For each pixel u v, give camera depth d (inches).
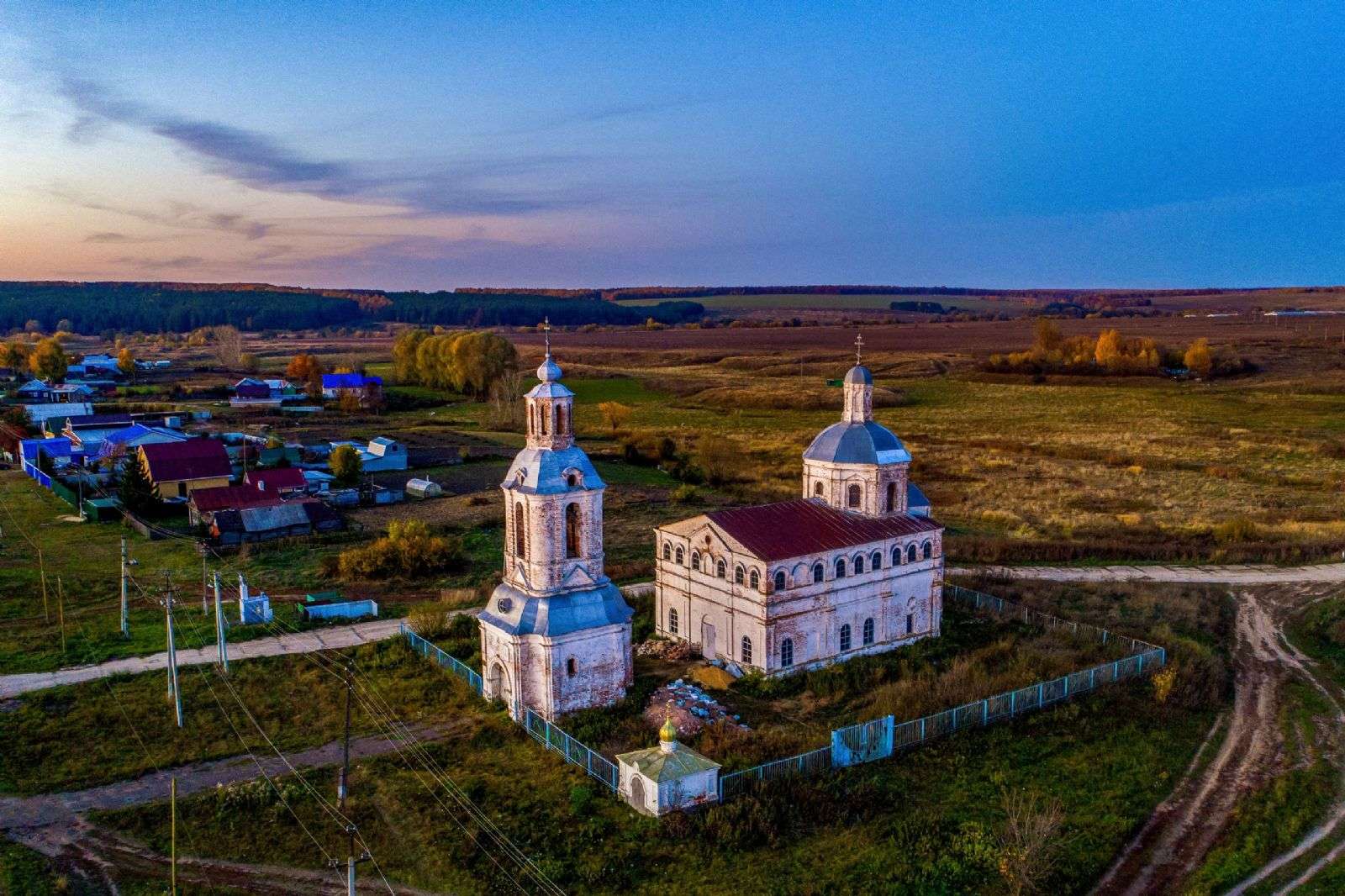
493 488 4603.8
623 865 1477.6
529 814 1622.8
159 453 4104.3
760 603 2198.6
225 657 2246.6
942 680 2161.7
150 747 1863.9
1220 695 2185.0
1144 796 1727.4
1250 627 2694.4
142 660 2301.9
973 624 2659.9
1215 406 7219.5
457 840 1546.5
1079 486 4697.3
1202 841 1598.2
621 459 5374.0
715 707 2049.7
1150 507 4227.4
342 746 1877.5
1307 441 5629.9
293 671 2258.9
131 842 1547.7
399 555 3122.5
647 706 2047.2
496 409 6973.4
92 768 1779.0
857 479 2465.6
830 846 1531.7
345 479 4495.6
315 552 3378.4
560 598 1975.9
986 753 1861.5
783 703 2121.1
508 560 2047.2
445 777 1753.2
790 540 2278.5
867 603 2397.9
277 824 1601.9
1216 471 4911.4
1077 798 1707.7
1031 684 2133.4
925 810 1643.7
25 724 1942.7
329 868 1486.2
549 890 1417.3
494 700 2055.9
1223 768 1852.9
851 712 2070.6
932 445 5905.5
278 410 7017.7
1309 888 1469.0
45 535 3543.3
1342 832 1630.2
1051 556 3398.1
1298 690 2244.1
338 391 7618.1
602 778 1724.9
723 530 2279.8
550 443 1952.5
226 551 3366.1
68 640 2420.0
